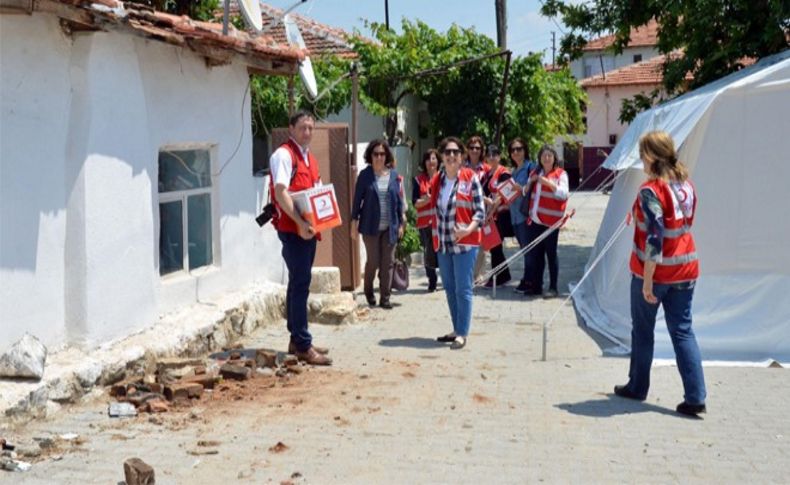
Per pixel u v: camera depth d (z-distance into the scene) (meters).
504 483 5.24
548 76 21.58
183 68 8.56
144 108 7.77
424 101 20.22
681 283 6.61
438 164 12.69
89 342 6.99
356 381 7.57
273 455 5.68
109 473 5.29
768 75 8.19
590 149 47.25
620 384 7.54
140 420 6.32
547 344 9.21
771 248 8.34
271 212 8.03
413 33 19.02
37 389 6.14
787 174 8.26
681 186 6.68
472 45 19.02
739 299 8.42
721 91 8.23
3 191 6.23
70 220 6.93
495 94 19.17
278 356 8.39
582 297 11.81
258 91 13.55
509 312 11.16
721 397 7.11
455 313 9.16
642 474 5.42
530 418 6.55
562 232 22.31
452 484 5.21
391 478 5.30
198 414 6.52
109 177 7.21
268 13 18.20
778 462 5.64
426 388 7.37
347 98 15.92
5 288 6.27
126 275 7.52
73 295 6.96
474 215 8.98
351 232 11.91
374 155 11.16
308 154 8.10
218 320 8.63
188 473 5.33
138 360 7.26
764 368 8.04
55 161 6.75
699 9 13.30
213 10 13.45
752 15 13.20
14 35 6.28
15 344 6.28
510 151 12.90
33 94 6.48
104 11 6.62
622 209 11.25
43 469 5.32
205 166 9.27
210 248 9.42
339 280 10.73
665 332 8.46
